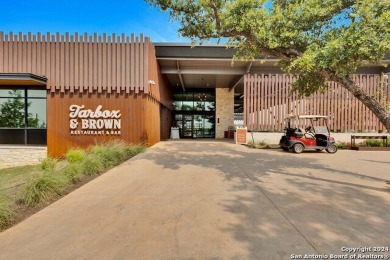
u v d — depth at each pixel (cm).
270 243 295
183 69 1755
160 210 404
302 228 335
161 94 1764
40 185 461
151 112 1427
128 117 1270
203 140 1977
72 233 323
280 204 431
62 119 1259
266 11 653
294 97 1667
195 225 346
